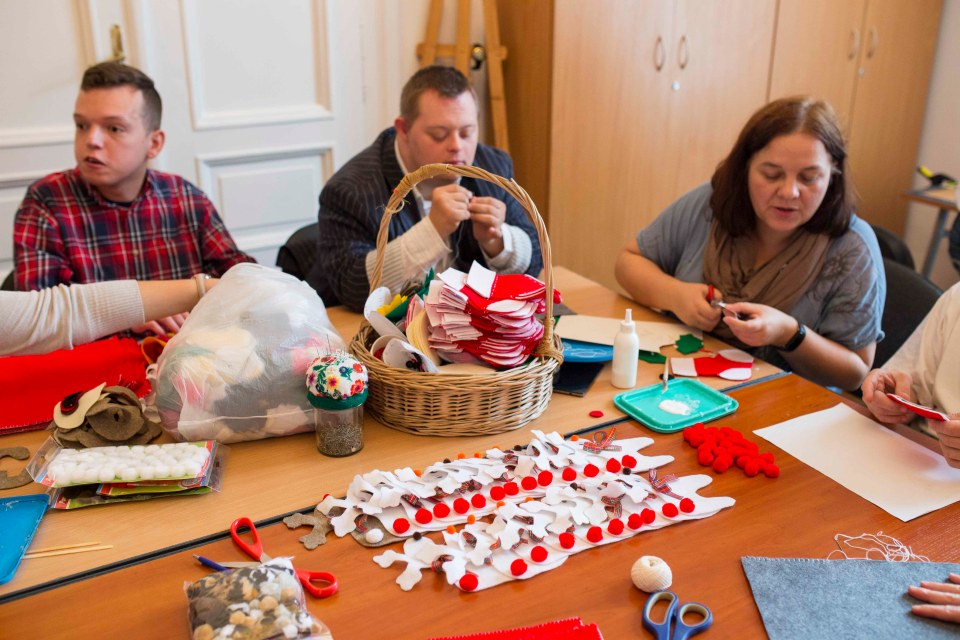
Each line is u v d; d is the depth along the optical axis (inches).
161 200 76.7
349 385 43.4
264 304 47.3
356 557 37.8
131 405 46.5
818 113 58.0
